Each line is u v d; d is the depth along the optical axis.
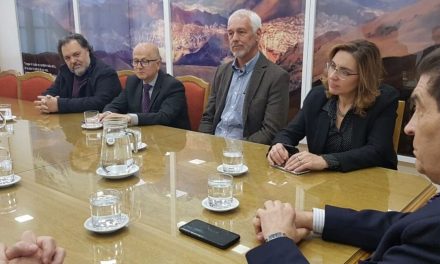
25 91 3.61
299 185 1.38
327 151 1.84
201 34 4.32
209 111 2.65
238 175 1.47
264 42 3.95
